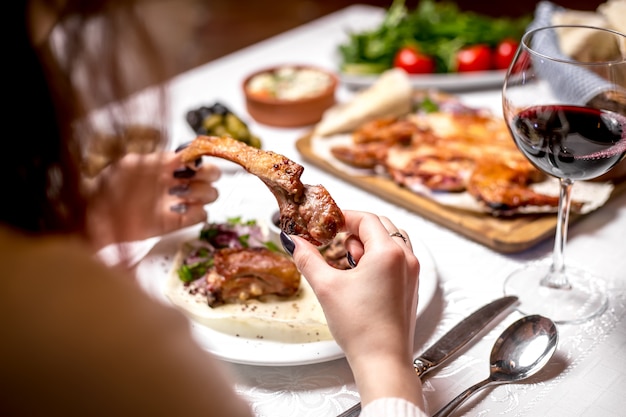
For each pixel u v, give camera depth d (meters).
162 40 0.38
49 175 0.37
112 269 0.39
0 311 0.35
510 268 0.65
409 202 0.75
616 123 0.54
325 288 0.47
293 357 0.52
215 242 0.65
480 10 2.10
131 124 0.37
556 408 0.49
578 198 0.72
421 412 0.43
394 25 1.13
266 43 1.19
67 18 0.34
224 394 0.40
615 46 0.59
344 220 0.51
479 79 1.00
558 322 0.57
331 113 0.93
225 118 0.84
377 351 0.45
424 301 0.58
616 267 0.64
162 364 0.38
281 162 0.52
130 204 0.40
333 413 0.50
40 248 0.36
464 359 0.54
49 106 0.35
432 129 0.87
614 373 0.52
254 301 0.58
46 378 0.36
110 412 0.37
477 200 0.72
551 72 0.56
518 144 0.58
